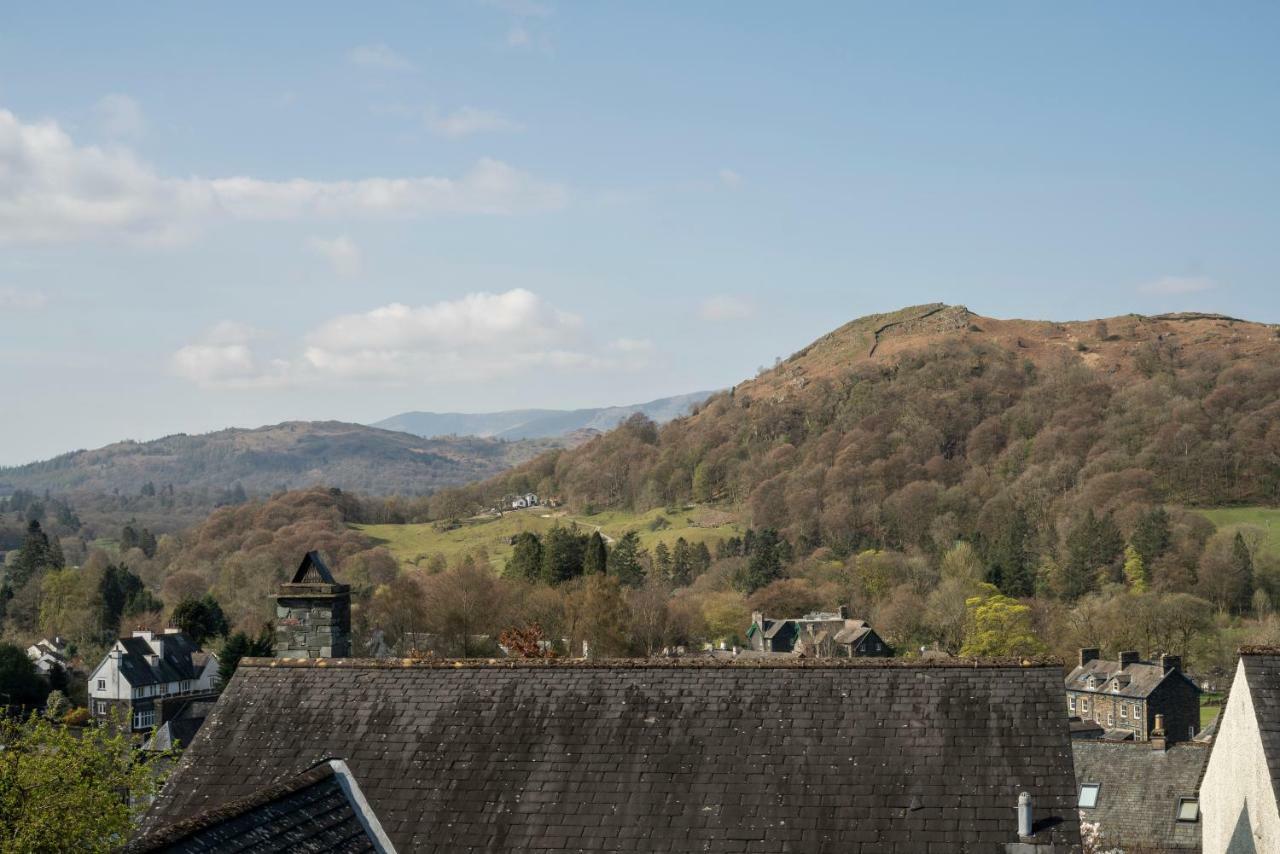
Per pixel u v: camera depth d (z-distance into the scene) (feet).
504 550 655.35
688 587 538.88
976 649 374.02
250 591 472.85
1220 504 564.30
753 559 512.63
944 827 60.80
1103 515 522.88
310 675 75.56
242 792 68.95
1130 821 169.37
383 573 520.42
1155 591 419.33
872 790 63.00
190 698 278.05
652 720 68.59
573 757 67.36
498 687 72.28
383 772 68.49
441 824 65.21
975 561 483.10
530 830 64.18
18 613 493.77
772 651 405.18
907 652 404.77
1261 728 72.90
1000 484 608.60
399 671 74.54
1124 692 308.60
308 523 620.49
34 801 97.86
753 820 62.69
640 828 63.31
